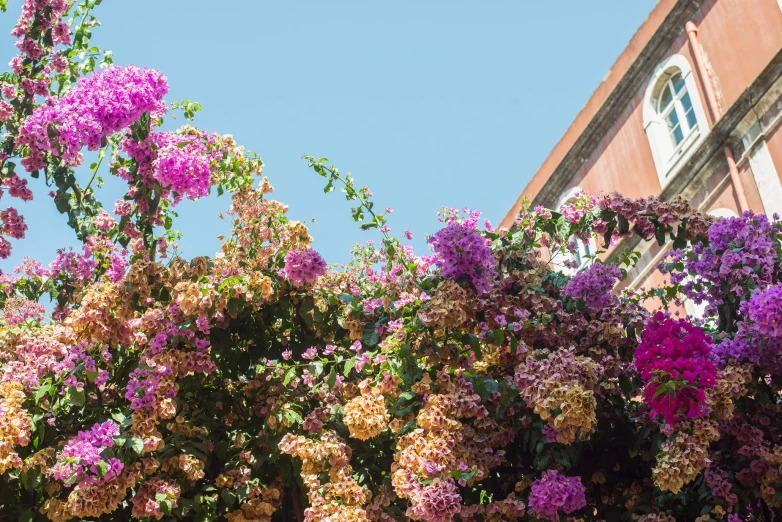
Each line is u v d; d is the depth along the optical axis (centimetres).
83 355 456
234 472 476
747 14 1118
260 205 548
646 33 1304
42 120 526
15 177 617
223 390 514
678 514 470
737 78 1122
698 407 406
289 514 521
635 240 1205
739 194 1062
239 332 525
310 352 477
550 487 425
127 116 532
